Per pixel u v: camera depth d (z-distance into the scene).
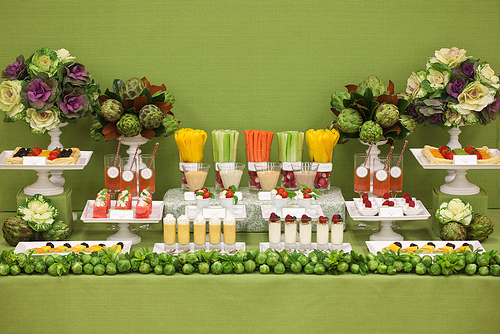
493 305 2.77
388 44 3.89
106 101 3.32
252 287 2.77
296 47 3.89
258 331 2.82
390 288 2.76
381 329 2.81
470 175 4.06
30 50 3.88
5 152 3.60
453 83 3.43
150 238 3.36
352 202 3.43
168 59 3.90
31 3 3.82
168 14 3.85
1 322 2.78
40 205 3.24
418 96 3.52
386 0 3.85
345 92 3.91
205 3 3.84
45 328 2.79
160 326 2.81
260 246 3.10
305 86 3.94
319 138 3.41
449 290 2.76
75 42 3.87
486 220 3.22
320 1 3.85
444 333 2.80
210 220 3.00
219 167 3.43
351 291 2.77
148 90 3.37
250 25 3.87
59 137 3.95
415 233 3.44
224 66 3.91
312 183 3.40
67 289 2.76
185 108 3.96
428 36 3.89
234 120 3.98
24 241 3.21
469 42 3.89
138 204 3.15
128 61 3.90
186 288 2.78
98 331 2.80
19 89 3.31
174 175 4.04
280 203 3.20
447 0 3.85
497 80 3.44
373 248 3.05
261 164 3.42
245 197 3.50
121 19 3.85
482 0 3.85
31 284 2.76
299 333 2.82
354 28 3.88
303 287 2.78
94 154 3.99
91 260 2.81
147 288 2.77
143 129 3.43
